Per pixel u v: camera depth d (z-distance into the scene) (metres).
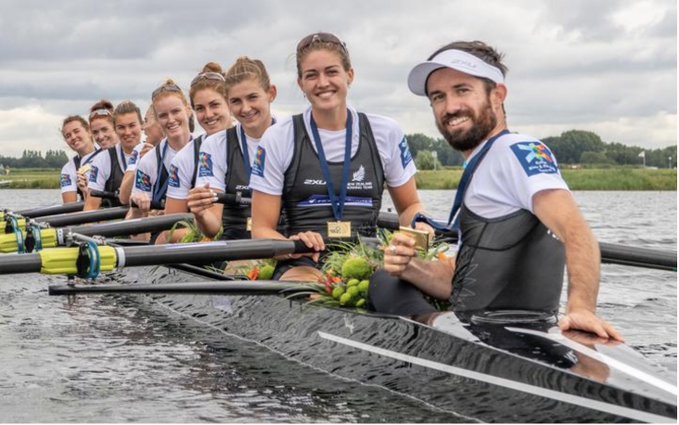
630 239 20.30
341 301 7.44
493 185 6.27
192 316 9.76
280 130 9.16
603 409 4.87
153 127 15.80
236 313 8.86
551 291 6.23
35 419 6.05
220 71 13.38
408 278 6.91
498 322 6.09
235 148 11.17
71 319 9.99
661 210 37.12
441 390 5.87
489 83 6.39
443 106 6.45
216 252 8.45
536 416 5.18
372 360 6.61
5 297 11.98
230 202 10.95
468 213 6.43
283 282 8.33
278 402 6.24
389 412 5.82
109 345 8.42
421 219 7.27
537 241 6.19
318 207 9.15
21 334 9.09
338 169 9.09
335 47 8.91
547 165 6.06
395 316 6.62
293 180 9.13
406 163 9.49
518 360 5.39
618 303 10.22
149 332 9.03
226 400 6.36
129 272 12.53
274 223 9.28
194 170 12.37
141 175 14.04
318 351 7.25
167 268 11.16
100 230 11.30
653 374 5.01
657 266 8.27
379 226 11.02
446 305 7.08
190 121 14.55
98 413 6.16
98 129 20.16
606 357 5.25
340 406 6.04
